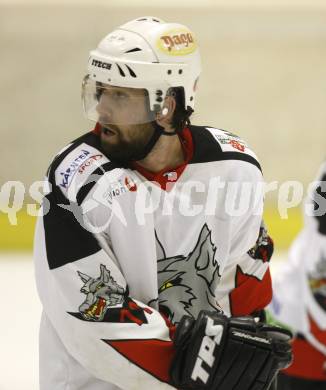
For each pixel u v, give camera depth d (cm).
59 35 2094
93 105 706
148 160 732
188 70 715
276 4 2227
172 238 738
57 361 755
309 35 2186
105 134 713
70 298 694
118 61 685
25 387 1287
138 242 714
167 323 725
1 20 2086
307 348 1076
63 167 708
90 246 690
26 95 2045
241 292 800
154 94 698
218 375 698
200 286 761
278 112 2136
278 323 1102
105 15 2130
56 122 2042
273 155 2123
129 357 696
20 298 1656
